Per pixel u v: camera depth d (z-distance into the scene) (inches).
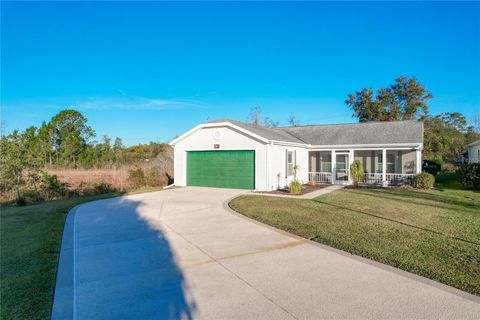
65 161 1649.9
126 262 214.2
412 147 686.5
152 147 1937.7
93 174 863.7
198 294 163.6
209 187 695.1
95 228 315.9
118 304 153.8
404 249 234.5
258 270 196.1
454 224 317.1
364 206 428.5
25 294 165.6
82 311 146.9
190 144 721.0
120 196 563.2
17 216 391.9
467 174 670.5
